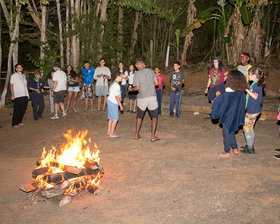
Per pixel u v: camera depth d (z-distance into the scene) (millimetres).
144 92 6980
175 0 17219
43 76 14797
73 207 3953
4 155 6617
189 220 3504
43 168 4371
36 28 17500
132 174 5035
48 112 11352
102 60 10992
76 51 16234
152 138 7188
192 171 5066
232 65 14289
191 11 15125
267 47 14797
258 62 14289
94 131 8438
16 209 3934
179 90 9805
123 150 6516
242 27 14055
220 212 3650
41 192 4270
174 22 17750
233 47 14391
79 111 11305
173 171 5102
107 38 16234
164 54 18250
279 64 13930
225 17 13750
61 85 10000
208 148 6430
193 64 15984
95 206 3953
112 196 4227
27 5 16562
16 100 9102
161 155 6031
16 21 13312
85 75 11180
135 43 18453
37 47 21000
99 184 4656
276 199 3920
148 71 6949
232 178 4680
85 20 16141
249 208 3721
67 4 15766
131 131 8344
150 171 5141
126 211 3779
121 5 15703
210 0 15906
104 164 5562
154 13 16484
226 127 5590
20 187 4305
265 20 14680
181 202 3953
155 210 3770
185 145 6734
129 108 11719
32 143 7469
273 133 7586
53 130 8672
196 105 10922
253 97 5527
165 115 10422
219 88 8234
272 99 11898
